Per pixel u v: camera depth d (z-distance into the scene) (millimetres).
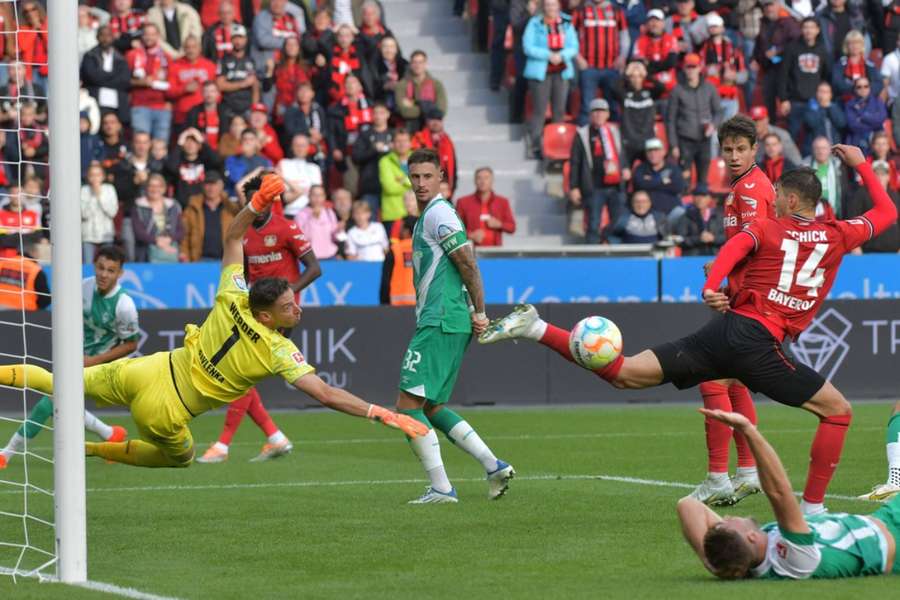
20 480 27953
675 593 15641
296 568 17859
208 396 21438
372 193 51281
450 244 23531
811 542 15656
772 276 20172
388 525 21531
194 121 50875
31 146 48344
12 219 45625
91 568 17969
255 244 30750
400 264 45406
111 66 50344
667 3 59844
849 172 53188
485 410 43969
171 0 53594
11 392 42938
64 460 17000
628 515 22328
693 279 49344
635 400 47094
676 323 46688
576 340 20281
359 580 16953
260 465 30500
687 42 58031
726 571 15672
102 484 27266
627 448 33344
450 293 23812
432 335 23766
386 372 44844
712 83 55406
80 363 17047
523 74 58344
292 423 40406
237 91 51594
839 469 28594
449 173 53000
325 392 20594
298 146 50250
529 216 57000
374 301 47594
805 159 55125
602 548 19156
